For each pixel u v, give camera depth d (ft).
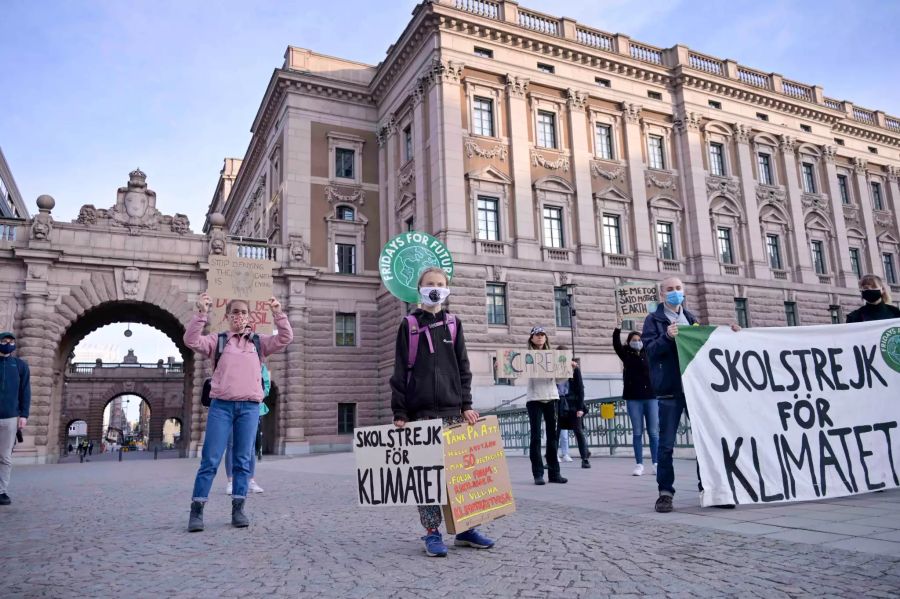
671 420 21.47
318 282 108.37
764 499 20.97
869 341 24.17
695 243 116.88
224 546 17.17
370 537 18.21
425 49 103.86
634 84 118.83
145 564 15.17
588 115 113.60
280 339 22.17
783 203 129.49
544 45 109.29
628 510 21.56
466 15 102.12
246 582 13.17
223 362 20.88
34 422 85.05
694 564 13.47
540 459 31.89
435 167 99.09
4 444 29.19
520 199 102.83
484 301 96.73
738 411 21.76
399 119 112.68
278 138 120.26
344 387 107.04
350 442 105.70
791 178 131.34
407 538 17.92
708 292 114.32
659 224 116.37
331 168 114.73
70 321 90.12
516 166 103.35
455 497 15.53
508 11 108.27
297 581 13.15
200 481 20.18
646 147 117.80
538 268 101.55
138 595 12.38
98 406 183.93
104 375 185.47
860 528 16.61
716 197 120.67
